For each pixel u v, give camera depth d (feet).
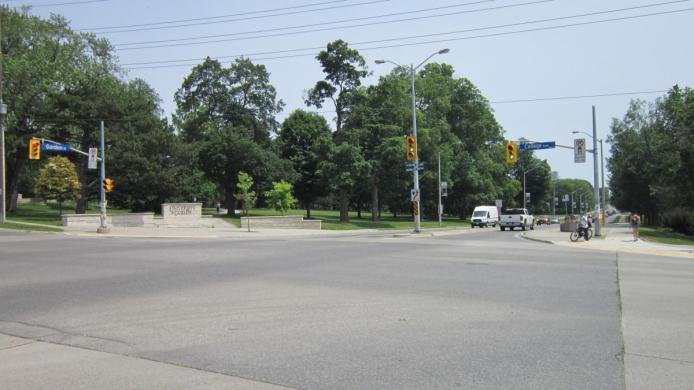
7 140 156.76
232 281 40.27
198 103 211.00
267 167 199.62
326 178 181.47
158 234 114.42
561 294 34.83
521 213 159.33
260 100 213.05
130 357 20.52
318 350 21.31
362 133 179.63
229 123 210.79
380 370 18.76
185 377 18.12
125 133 173.99
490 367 19.10
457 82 243.19
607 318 27.43
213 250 69.46
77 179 166.61
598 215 113.39
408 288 37.06
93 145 175.22
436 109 219.00
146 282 39.70
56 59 177.68
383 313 28.53
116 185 173.27
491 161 245.24
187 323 26.14
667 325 25.85
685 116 165.07
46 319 27.12
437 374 18.31
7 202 179.01
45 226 127.44
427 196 246.06
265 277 42.60
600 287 38.04
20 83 162.50
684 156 165.07
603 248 80.59
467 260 57.00
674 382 17.54
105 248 73.10
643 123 238.48
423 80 216.13
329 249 71.77
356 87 192.54
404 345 22.04
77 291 35.60
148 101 193.36
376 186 194.39
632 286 38.73
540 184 387.55
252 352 21.07
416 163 121.29
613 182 293.64
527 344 22.24
